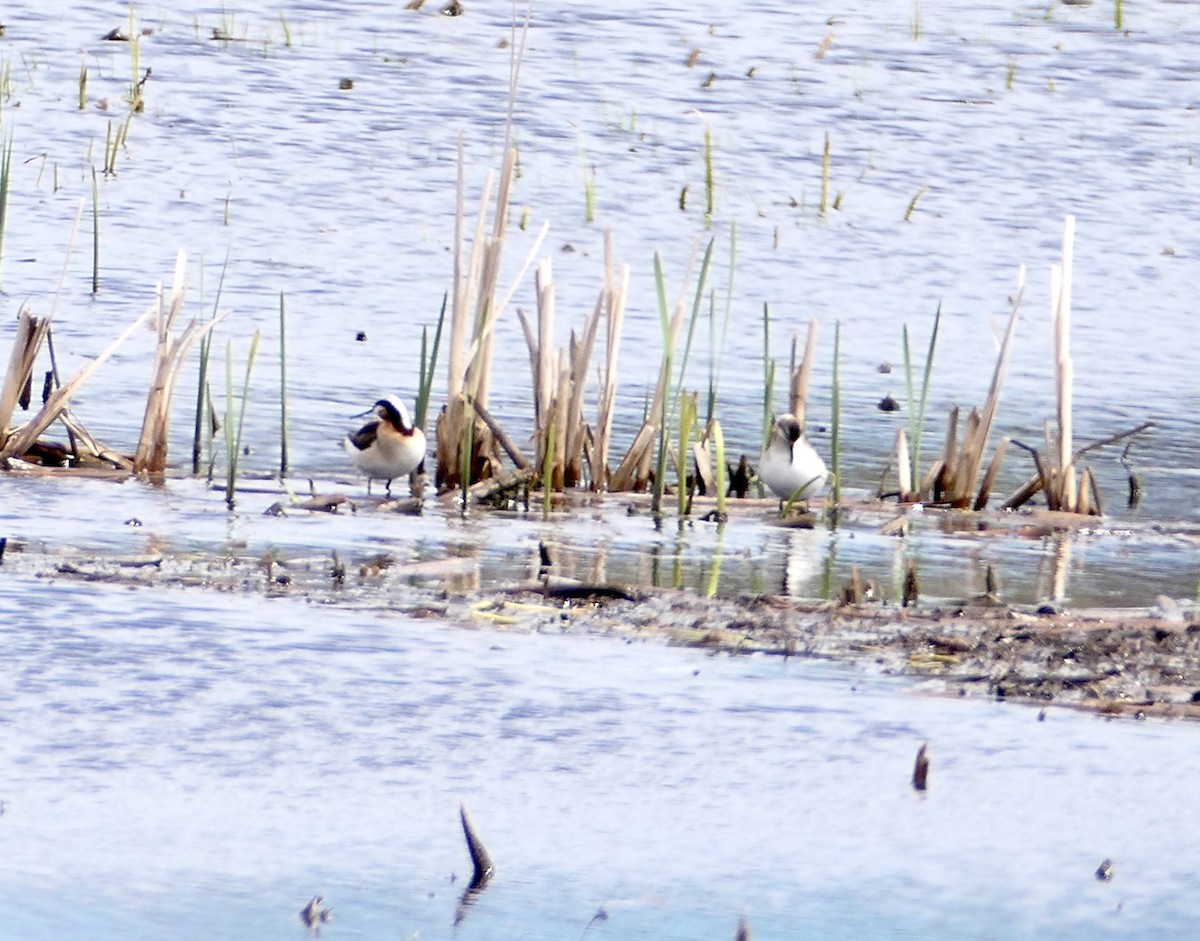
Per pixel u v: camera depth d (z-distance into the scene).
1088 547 25.83
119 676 17.44
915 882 13.83
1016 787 15.74
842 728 17.02
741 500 27.62
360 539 23.92
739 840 14.48
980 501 28.14
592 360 36.50
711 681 18.23
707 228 48.38
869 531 26.28
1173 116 59.88
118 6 66.19
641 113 58.03
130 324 37.34
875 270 45.53
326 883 13.47
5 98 55.47
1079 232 49.59
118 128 53.44
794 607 21.02
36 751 15.51
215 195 48.31
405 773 15.51
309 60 61.16
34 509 24.55
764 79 61.69
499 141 55.12
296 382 33.88
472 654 18.70
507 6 68.12
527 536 24.73
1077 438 33.34
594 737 16.52
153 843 13.95
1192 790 15.79
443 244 45.53
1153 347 40.25
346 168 51.53
